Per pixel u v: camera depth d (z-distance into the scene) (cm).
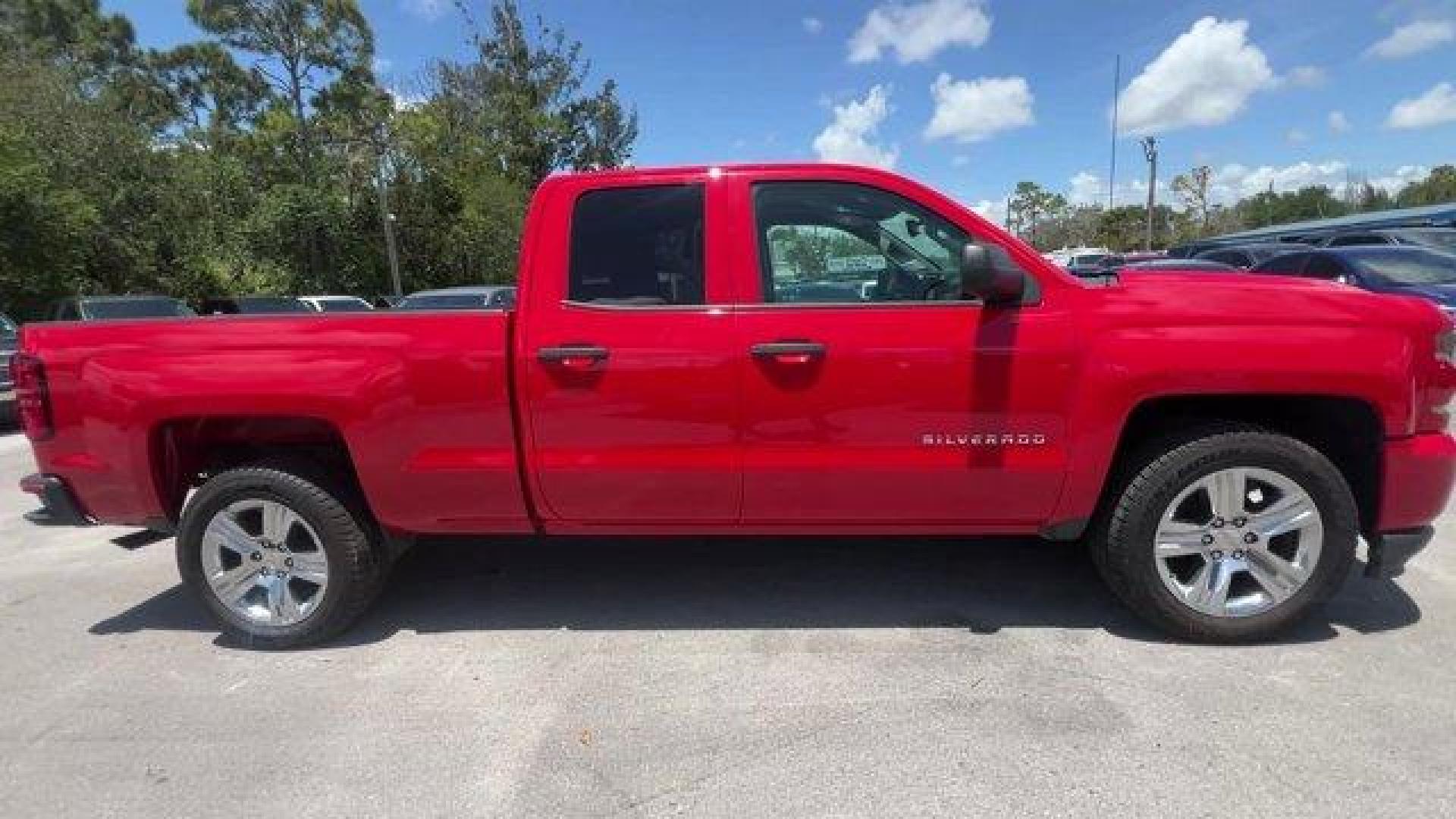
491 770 306
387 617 441
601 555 516
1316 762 292
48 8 4916
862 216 380
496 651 399
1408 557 372
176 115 5028
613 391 375
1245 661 362
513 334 380
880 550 507
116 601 477
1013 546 507
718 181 382
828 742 315
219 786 302
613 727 331
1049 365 362
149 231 2861
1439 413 364
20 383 405
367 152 3691
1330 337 353
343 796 294
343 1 3956
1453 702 325
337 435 418
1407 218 3016
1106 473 369
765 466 377
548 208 384
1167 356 355
